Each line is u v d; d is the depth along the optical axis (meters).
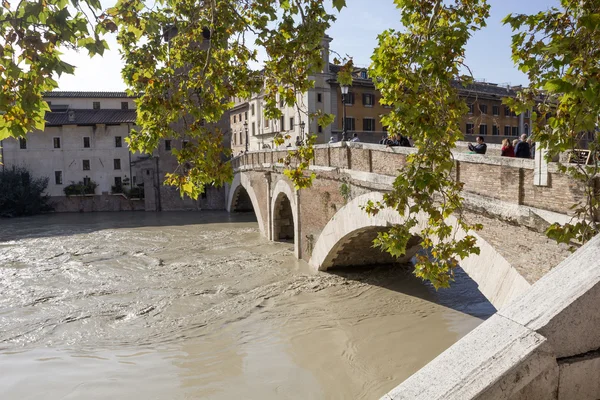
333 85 42.59
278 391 11.41
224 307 17.33
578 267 2.73
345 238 18.31
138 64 7.80
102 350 13.95
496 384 2.26
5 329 15.80
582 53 5.86
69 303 18.41
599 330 2.45
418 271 8.13
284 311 16.70
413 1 8.00
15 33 4.82
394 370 12.22
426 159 7.58
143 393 11.36
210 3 8.37
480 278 10.79
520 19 6.74
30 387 11.73
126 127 56.91
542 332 2.38
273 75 8.68
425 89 7.48
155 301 18.31
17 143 55.50
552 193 8.73
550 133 6.86
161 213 49.88
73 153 56.44
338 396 11.11
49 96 57.91
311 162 21.11
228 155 8.47
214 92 8.47
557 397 2.36
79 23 4.90
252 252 26.38
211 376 12.14
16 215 51.09
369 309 16.56
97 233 36.62
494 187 10.38
